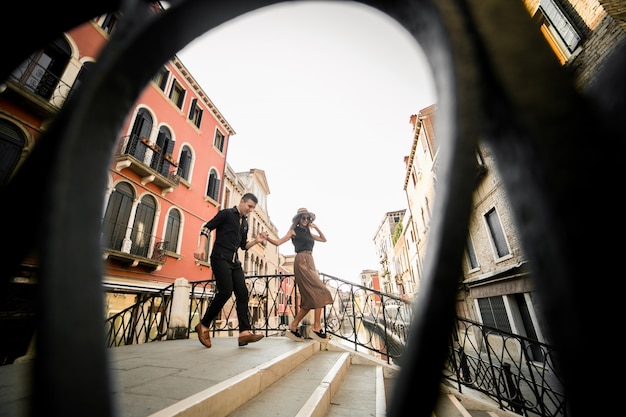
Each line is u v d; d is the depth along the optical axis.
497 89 0.25
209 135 15.91
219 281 3.32
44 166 0.25
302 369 2.97
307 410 1.79
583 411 0.18
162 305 5.19
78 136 0.25
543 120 0.23
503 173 0.26
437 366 0.19
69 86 8.19
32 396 0.18
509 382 4.35
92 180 0.25
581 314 0.19
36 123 7.50
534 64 0.26
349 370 3.52
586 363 0.18
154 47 0.32
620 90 0.23
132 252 10.16
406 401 0.19
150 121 11.55
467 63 0.26
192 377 2.07
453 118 0.25
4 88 6.77
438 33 0.29
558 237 0.21
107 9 0.34
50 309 0.19
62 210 0.22
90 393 0.19
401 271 26.62
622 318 0.18
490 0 0.29
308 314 4.32
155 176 10.99
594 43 5.29
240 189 20.20
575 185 0.21
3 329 5.20
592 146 0.22
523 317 8.29
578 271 0.19
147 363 2.57
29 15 0.33
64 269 0.21
